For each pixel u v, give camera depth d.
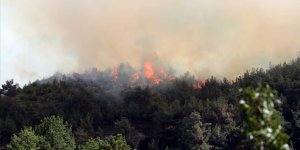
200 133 139.38
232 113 151.12
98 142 82.56
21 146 79.31
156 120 159.50
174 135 154.12
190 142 140.88
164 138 155.00
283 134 14.16
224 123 148.12
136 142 150.38
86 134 143.62
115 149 79.31
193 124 144.62
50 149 82.69
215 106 155.25
